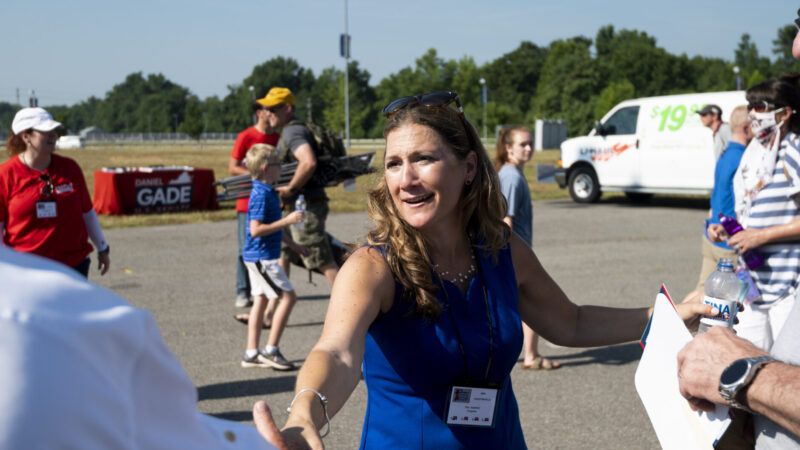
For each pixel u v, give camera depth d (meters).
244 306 7.50
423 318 1.93
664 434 1.82
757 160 4.00
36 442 0.62
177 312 7.29
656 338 1.89
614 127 16.75
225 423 0.91
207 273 9.27
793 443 1.63
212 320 6.99
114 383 0.68
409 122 1.94
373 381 2.00
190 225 13.53
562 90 94.56
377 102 107.88
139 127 163.88
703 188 15.37
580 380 5.32
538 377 5.39
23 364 0.62
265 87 143.00
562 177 17.56
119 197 14.65
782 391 1.54
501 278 2.07
